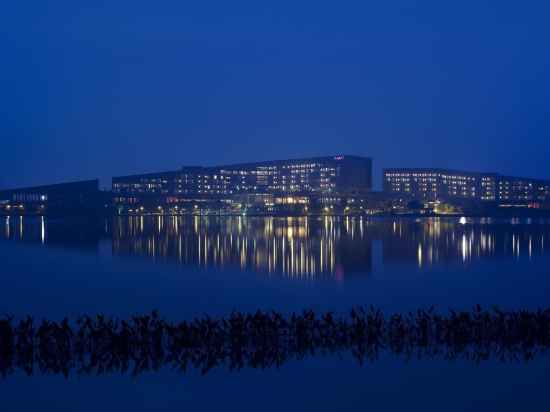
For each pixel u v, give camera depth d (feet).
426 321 85.30
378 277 163.22
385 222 613.52
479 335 83.61
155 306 120.16
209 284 151.43
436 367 72.90
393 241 307.37
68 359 76.59
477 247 266.77
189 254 237.86
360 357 77.00
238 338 81.82
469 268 184.03
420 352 79.05
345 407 60.75
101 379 69.31
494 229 439.63
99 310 116.47
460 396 63.36
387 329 88.28
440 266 189.98
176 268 188.24
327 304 120.26
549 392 64.34
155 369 72.69
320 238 333.42
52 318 108.68
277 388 66.18
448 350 79.92
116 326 81.92
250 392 65.00
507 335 83.41
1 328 77.77
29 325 81.15
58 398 63.46
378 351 79.56
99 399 63.16
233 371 71.82
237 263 203.10
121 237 343.46
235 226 500.33
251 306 118.93
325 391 65.16
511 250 250.16
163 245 284.61
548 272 172.65
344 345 82.33
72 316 110.32
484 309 113.09
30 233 380.17
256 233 387.96
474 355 77.56
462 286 144.87
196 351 79.77
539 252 239.91
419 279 158.61
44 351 78.23
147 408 60.75
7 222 567.59
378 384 67.10
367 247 269.64
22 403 62.08
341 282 153.48
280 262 205.67
